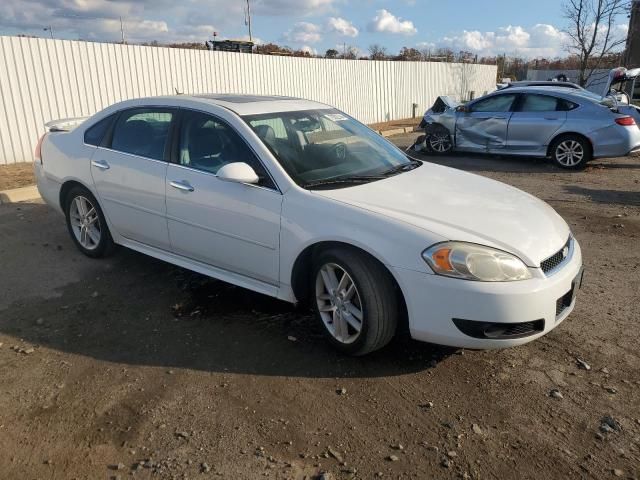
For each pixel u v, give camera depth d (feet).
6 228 20.61
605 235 20.40
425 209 11.45
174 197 14.03
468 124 38.27
